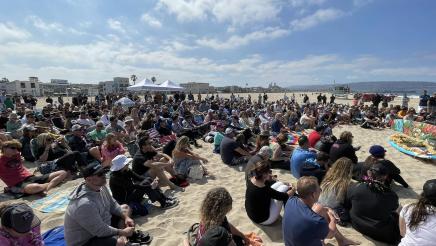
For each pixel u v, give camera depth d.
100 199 3.59
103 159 6.99
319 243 3.15
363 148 10.16
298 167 6.30
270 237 4.18
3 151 5.66
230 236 2.56
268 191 4.29
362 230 4.04
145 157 5.94
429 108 17.30
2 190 6.05
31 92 76.31
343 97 57.81
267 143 8.04
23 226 2.77
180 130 11.89
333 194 4.47
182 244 3.96
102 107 18.25
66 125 11.23
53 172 6.25
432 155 8.07
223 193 3.13
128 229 3.65
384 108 18.81
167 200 5.26
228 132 8.42
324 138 7.64
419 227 2.90
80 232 3.27
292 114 14.86
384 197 3.87
